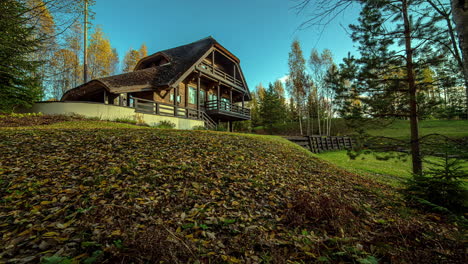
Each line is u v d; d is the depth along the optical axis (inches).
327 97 1203.9
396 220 129.5
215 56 915.4
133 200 131.6
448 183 153.0
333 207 129.6
